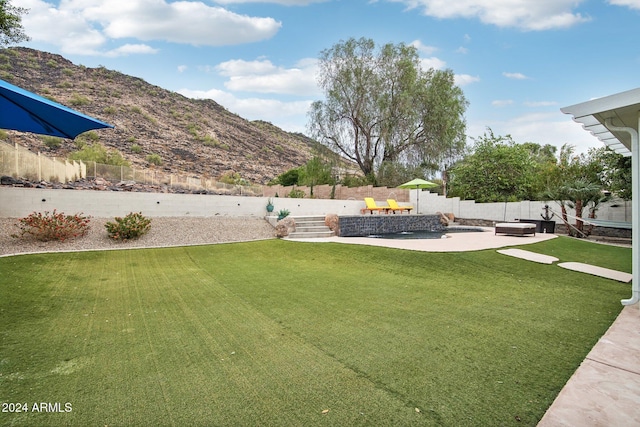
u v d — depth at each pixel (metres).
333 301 5.06
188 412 2.34
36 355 3.18
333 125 24.70
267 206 15.39
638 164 5.06
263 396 2.55
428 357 3.24
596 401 2.50
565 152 23.97
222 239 11.20
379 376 2.87
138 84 61.75
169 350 3.33
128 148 37.00
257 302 4.96
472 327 4.06
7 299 4.81
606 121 5.46
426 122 23.97
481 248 9.17
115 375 2.83
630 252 10.28
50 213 10.56
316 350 3.37
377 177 24.34
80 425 2.20
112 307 4.65
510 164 19.06
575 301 5.22
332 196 22.38
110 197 11.66
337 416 2.31
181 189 17.31
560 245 10.59
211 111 68.88
